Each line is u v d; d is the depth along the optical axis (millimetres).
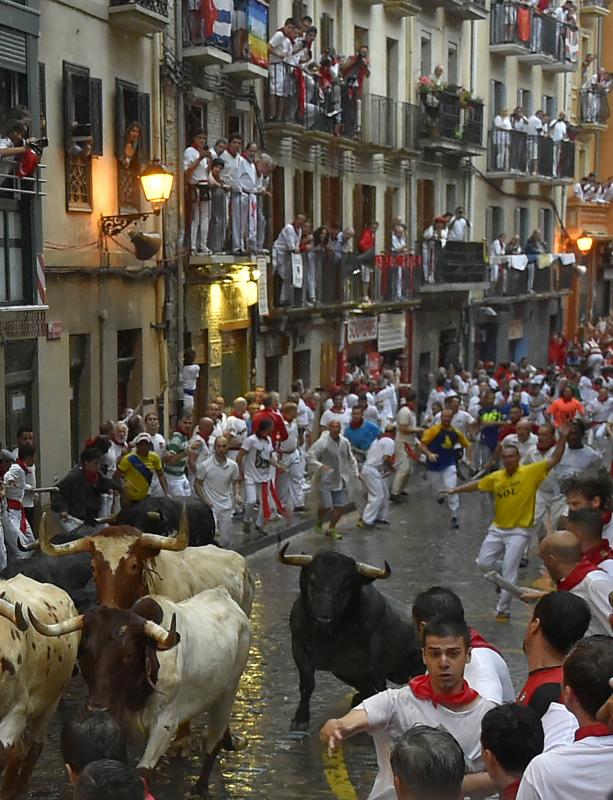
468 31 38688
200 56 22703
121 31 20422
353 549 18359
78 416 19734
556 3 44906
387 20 33188
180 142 22391
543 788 4660
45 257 18250
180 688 7781
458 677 5648
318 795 8734
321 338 29938
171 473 16750
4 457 13984
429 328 36875
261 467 18562
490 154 40312
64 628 7277
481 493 24594
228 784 8930
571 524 7781
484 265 38562
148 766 7496
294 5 28453
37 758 8500
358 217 32312
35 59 17062
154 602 7617
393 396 28156
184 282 22844
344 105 29812
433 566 17094
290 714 10531
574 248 48375
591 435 24188
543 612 5930
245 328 26078
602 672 4730
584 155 49875
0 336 16500
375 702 5711
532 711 5000
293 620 9930
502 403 26844
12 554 13672
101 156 19812
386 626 9805
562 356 41562
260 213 25297
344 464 19297
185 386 22688
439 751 4273
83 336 19656
